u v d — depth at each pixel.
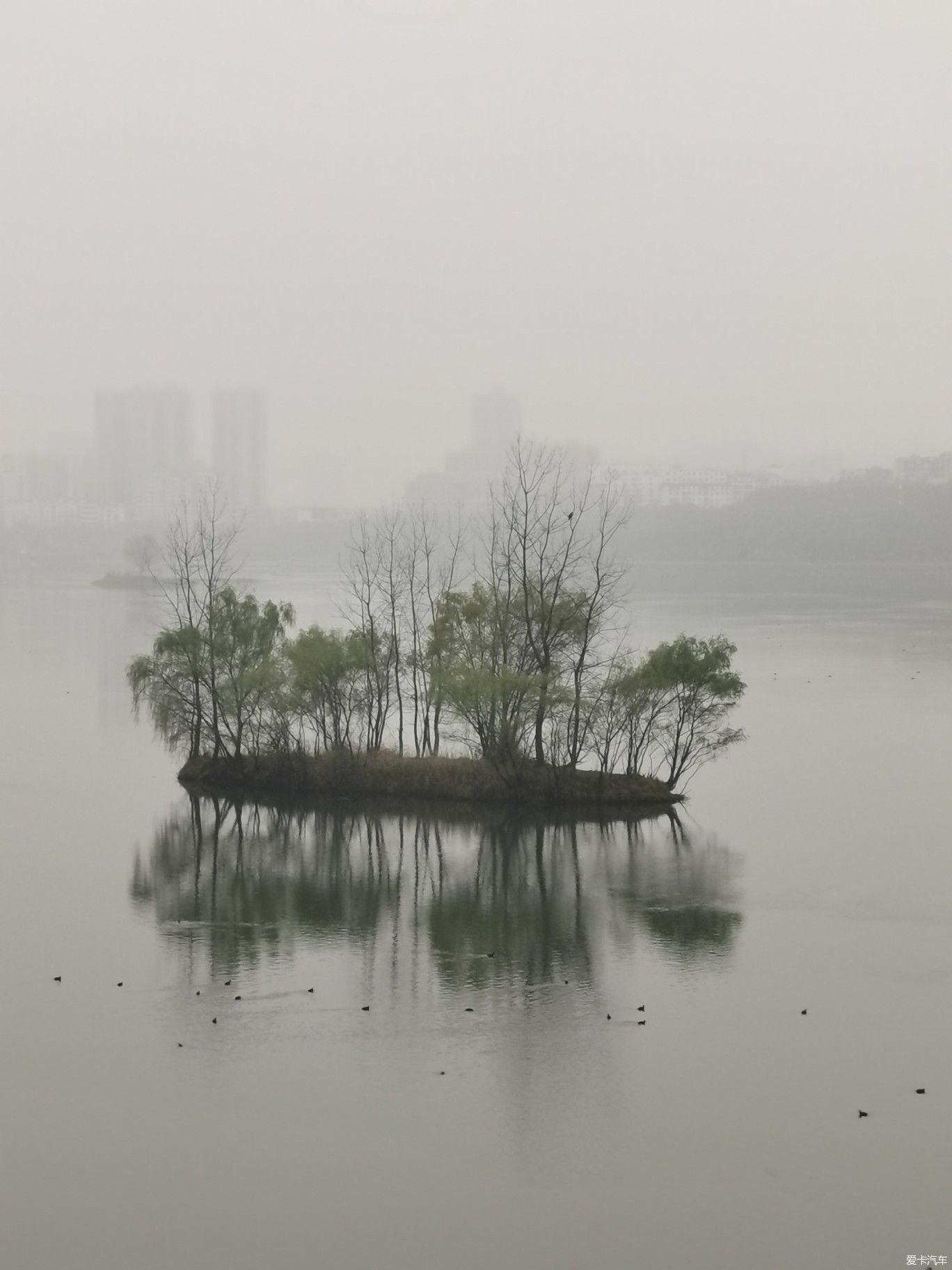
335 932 57.81
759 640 163.25
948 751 95.69
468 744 84.31
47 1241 35.31
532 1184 37.66
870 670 137.12
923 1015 48.03
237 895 63.25
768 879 64.88
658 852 70.19
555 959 53.94
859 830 74.00
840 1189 37.34
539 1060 44.72
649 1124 40.56
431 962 53.69
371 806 80.00
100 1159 39.00
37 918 59.59
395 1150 39.31
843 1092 42.44
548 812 78.19
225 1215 36.44
